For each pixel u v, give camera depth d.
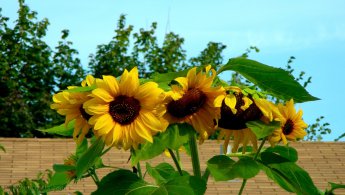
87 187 4.04
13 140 4.52
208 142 4.67
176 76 1.16
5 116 7.20
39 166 4.33
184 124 1.13
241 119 1.17
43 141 4.59
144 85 1.09
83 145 1.47
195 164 1.22
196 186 1.11
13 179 4.18
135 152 1.10
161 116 1.09
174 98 1.08
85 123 1.13
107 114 1.08
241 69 1.16
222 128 1.20
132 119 1.09
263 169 1.18
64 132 1.33
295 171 1.19
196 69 1.16
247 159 1.15
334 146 4.97
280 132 1.23
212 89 1.12
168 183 1.13
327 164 4.77
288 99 1.17
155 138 1.11
